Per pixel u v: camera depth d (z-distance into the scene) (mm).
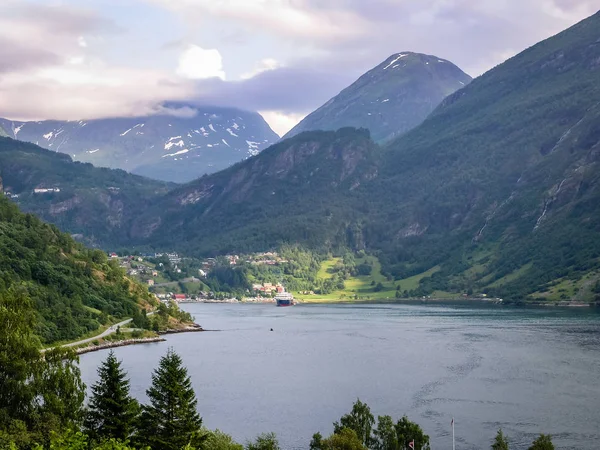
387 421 144375
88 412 123375
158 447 120312
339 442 129625
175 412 121500
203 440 121938
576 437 164625
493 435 166375
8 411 119688
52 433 111188
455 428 172250
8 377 122000
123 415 121562
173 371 124938
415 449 139500
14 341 124750
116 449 97000
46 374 127125
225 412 190125
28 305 139375
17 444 110438
